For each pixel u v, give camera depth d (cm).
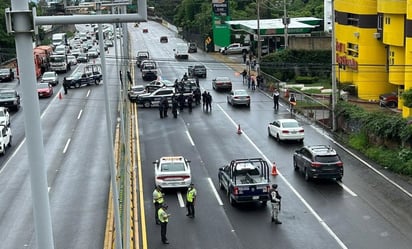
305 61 8175
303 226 2783
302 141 4550
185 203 3133
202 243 2578
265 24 10194
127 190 2895
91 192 3309
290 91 6538
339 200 3155
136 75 8700
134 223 2811
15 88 7556
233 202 3097
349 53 6756
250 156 4103
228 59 10438
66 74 8969
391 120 4084
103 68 2205
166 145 4441
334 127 4859
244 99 6016
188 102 5862
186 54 10525
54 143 4572
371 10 6238
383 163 3819
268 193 3016
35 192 702
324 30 10706
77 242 2573
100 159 4041
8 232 2772
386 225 2780
